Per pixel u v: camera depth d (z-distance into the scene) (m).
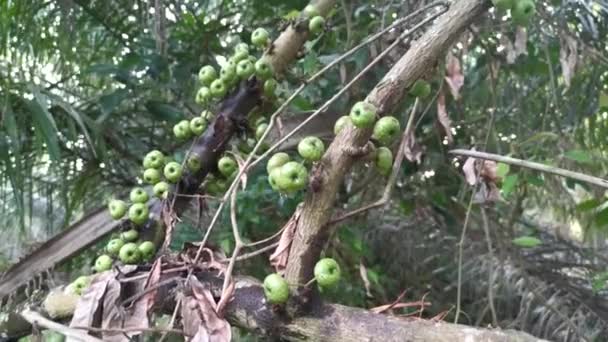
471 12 0.63
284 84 1.17
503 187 1.06
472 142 1.47
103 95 1.48
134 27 1.58
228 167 0.84
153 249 0.74
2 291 0.93
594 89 1.46
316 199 0.60
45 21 1.50
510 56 0.96
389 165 0.62
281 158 0.62
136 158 1.54
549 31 1.32
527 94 1.54
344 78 1.15
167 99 1.58
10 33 1.43
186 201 0.84
